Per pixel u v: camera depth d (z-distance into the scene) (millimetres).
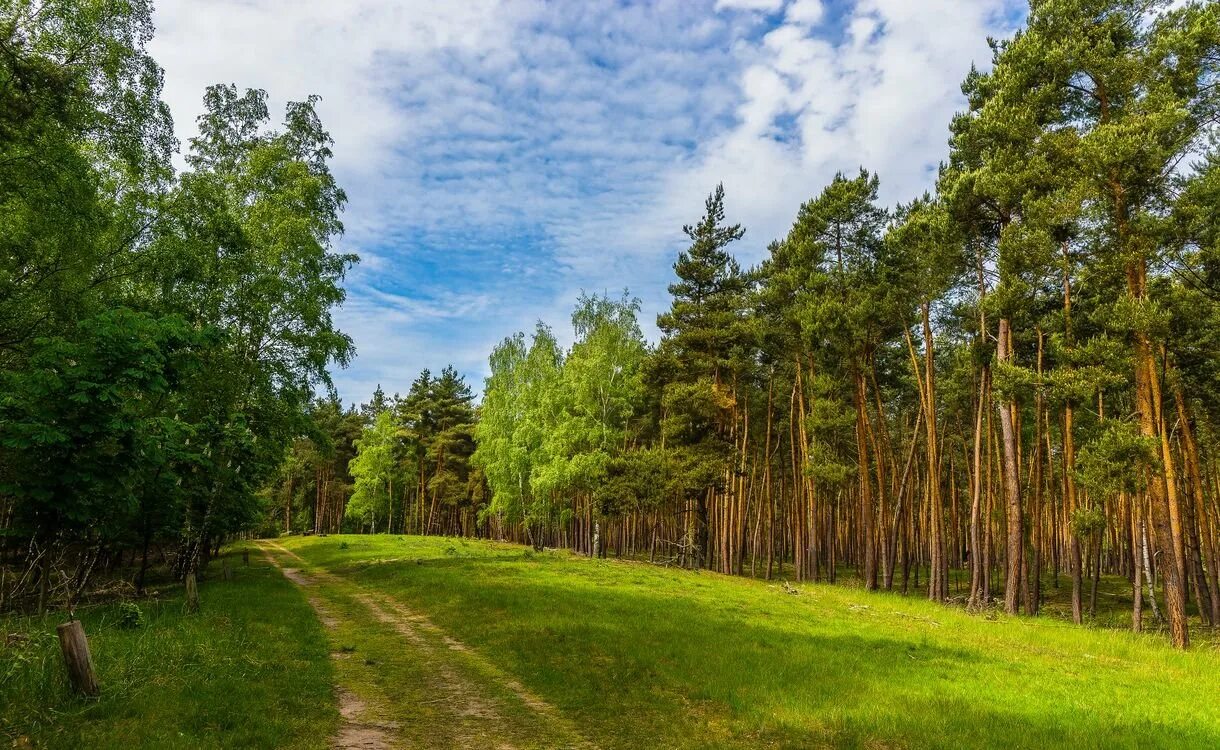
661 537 61531
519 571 28375
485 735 8625
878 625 19625
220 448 21172
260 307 23172
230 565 31312
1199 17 20219
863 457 34625
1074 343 24547
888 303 32469
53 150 15586
